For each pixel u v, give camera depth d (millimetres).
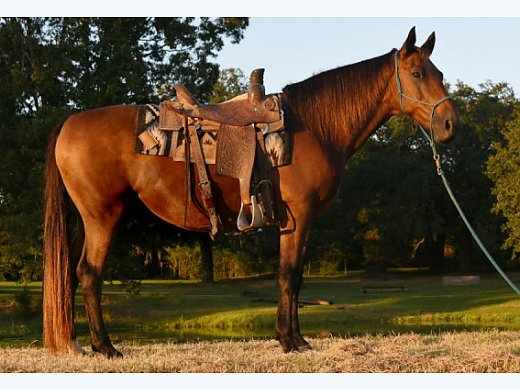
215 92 44844
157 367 5508
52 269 6172
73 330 6211
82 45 20672
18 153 20062
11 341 14961
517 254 39438
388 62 6488
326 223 39562
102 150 6055
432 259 45125
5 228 19812
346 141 6371
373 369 5340
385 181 38688
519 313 20672
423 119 6422
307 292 30781
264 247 41812
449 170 40094
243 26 23750
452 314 20781
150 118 6086
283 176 6004
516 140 32094
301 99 6293
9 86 19875
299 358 5695
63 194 6297
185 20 23281
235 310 22484
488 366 5391
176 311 22625
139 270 20766
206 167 6004
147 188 6094
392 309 22375
